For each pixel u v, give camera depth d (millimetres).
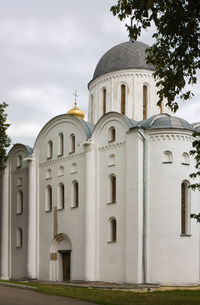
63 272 40906
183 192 36531
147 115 42969
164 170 35688
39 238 43031
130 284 33719
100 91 44781
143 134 36438
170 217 35094
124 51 44562
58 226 41219
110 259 36344
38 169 44375
